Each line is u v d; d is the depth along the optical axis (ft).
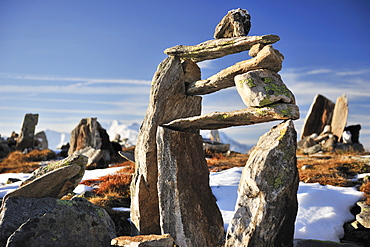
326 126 97.40
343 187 46.65
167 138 33.81
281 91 28.68
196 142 36.01
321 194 42.70
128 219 38.96
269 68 29.81
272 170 26.37
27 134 117.39
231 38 31.86
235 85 32.86
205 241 33.27
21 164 90.33
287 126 27.61
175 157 33.60
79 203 32.96
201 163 35.88
